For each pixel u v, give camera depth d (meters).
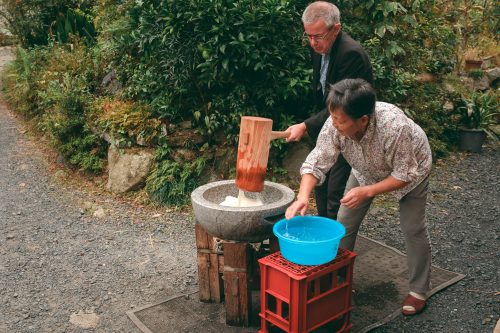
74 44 6.86
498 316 2.85
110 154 4.71
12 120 6.72
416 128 2.46
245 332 2.74
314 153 2.60
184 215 4.27
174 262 3.54
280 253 2.57
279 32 4.33
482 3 7.77
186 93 4.61
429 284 2.89
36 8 7.70
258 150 2.61
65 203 4.49
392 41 5.13
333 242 2.36
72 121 5.09
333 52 3.07
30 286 3.25
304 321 2.42
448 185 4.96
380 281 3.24
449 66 6.39
